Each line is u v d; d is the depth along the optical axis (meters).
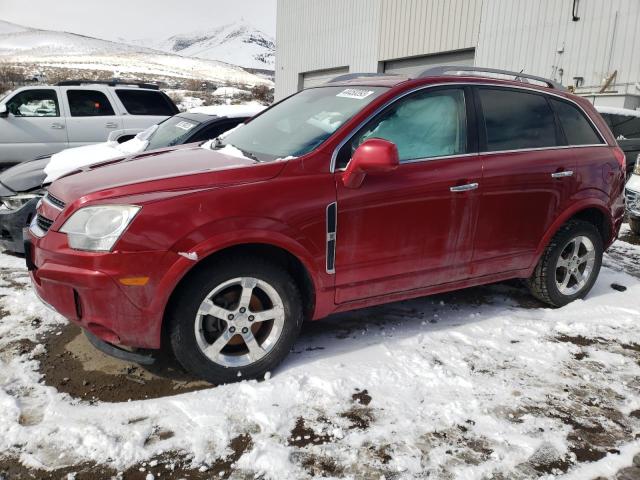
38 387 2.73
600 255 4.21
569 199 3.84
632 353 3.34
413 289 3.34
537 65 13.55
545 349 3.31
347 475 2.18
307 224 2.81
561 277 4.08
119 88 9.23
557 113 3.91
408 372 2.96
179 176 2.71
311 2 23.09
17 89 8.73
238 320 2.77
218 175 2.73
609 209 4.15
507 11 14.12
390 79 3.49
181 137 5.72
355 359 3.09
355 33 20.34
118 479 2.12
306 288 3.01
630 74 11.69
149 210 2.51
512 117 3.65
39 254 2.68
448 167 3.25
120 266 2.47
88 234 2.50
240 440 2.37
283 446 2.33
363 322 3.65
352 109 3.19
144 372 2.92
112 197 2.55
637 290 4.50
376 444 2.37
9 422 2.41
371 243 3.04
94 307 2.53
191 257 2.54
